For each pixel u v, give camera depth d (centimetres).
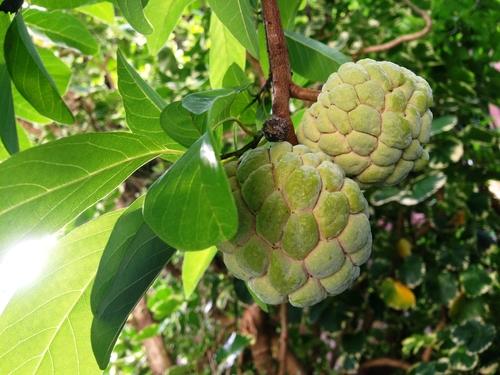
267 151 21
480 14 68
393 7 74
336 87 23
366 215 21
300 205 20
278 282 21
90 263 25
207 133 18
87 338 26
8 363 25
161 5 35
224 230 16
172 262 84
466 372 67
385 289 69
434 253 69
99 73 89
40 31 42
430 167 64
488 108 75
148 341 96
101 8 43
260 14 33
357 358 78
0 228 21
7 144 29
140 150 24
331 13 73
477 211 66
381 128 23
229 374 84
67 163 22
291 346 87
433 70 70
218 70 39
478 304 66
